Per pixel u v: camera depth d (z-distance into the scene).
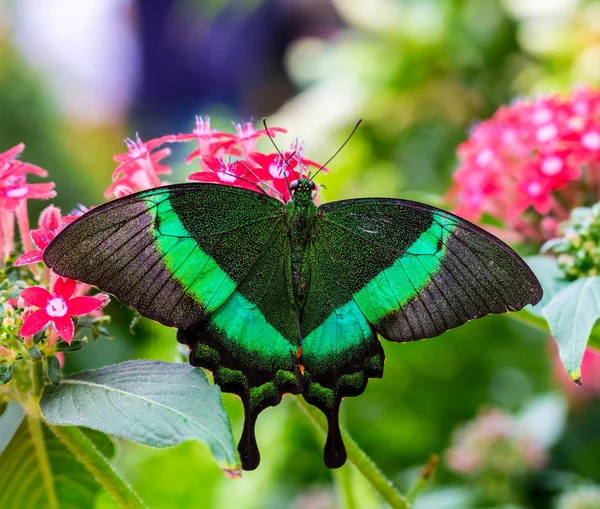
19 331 0.29
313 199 0.31
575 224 0.33
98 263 0.28
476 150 0.36
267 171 0.31
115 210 0.28
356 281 0.30
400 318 0.30
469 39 0.56
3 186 0.31
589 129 0.34
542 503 0.45
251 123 0.32
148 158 0.31
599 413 0.47
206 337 0.29
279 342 0.30
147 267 0.29
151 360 0.30
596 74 0.53
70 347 0.30
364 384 0.30
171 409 0.28
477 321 0.53
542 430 0.44
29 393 0.30
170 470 0.48
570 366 0.30
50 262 0.28
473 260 0.29
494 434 0.43
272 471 0.48
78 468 0.34
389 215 0.30
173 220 0.29
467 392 0.52
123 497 0.30
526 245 0.36
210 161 0.31
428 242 0.30
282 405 0.49
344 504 0.36
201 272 0.29
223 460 0.27
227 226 0.30
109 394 0.29
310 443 0.50
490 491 0.44
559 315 0.31
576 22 0.54
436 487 0.47
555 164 0.34
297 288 0.30
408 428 0.50
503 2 0.56
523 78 0.56
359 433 0.51
